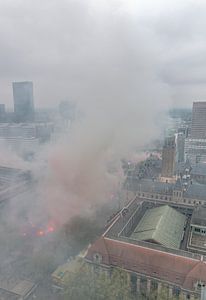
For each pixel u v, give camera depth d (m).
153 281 76.12
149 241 86.25
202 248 87.50
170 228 96.56
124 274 78.50
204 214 100.12
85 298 73.44
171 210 110.12
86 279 76.56
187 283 70.81
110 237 87.25
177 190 139.25
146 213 113.44
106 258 82.06
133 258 79.50
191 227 97.69
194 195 136.50
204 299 63.84
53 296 82.50
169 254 76.62
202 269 69.88
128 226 100.00
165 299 69.62
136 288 79.12
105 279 75.88
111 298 70.88
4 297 80.75
